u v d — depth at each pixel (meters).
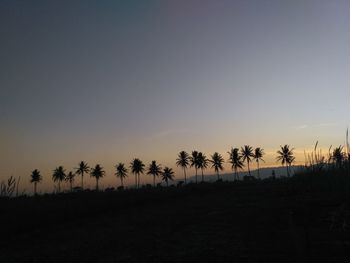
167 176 114.81
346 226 11.69
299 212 14.64
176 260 10.43
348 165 17.55
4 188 16.30
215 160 110.12
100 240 14.35
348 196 15.77
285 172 99.38
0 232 16.75
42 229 18.00
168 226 16.72
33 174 110.06
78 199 33.03
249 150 109.06
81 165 113.44
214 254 10.64
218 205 23.77
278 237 11.70
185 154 111.44
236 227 14.64
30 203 27.67
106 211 24.91
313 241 10.27
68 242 14.41
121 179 114.69
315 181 21.09
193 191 42.03
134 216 21.59
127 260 10.88
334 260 8.75
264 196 26.23
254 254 10.10
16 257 12.24
